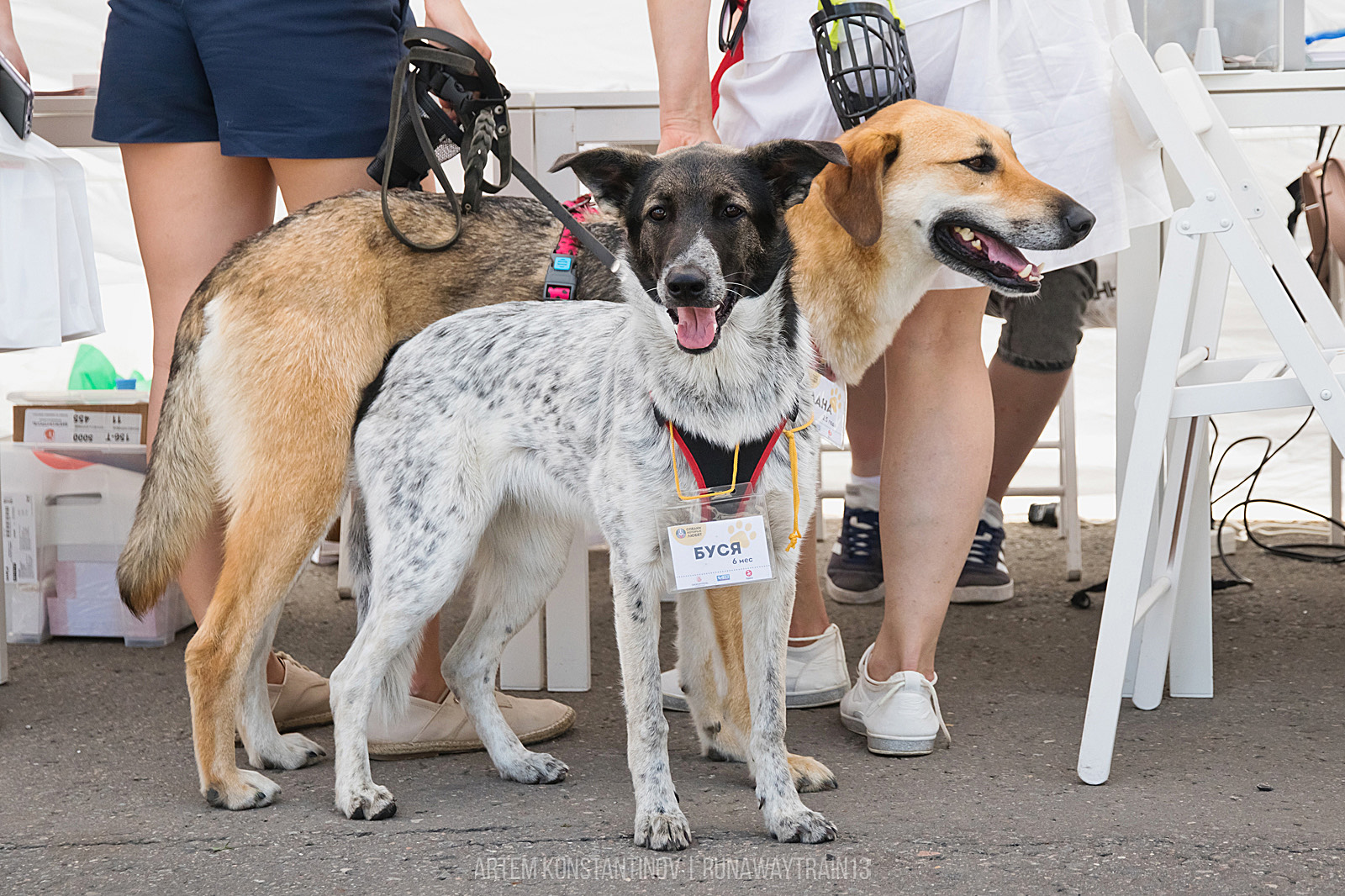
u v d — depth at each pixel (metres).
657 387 2.17
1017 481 5.47
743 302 2.16
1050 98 2.74
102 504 3.88
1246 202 2.81
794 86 2.85
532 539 2.64
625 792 2.52
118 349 4.98
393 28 2.88
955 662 3.47
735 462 2.18
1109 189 2.75
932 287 2.73
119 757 2.78
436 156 2.78
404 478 2.43
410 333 2.73
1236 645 3.54
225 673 2.44
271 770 2.69
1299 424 5.30
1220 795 2.38
